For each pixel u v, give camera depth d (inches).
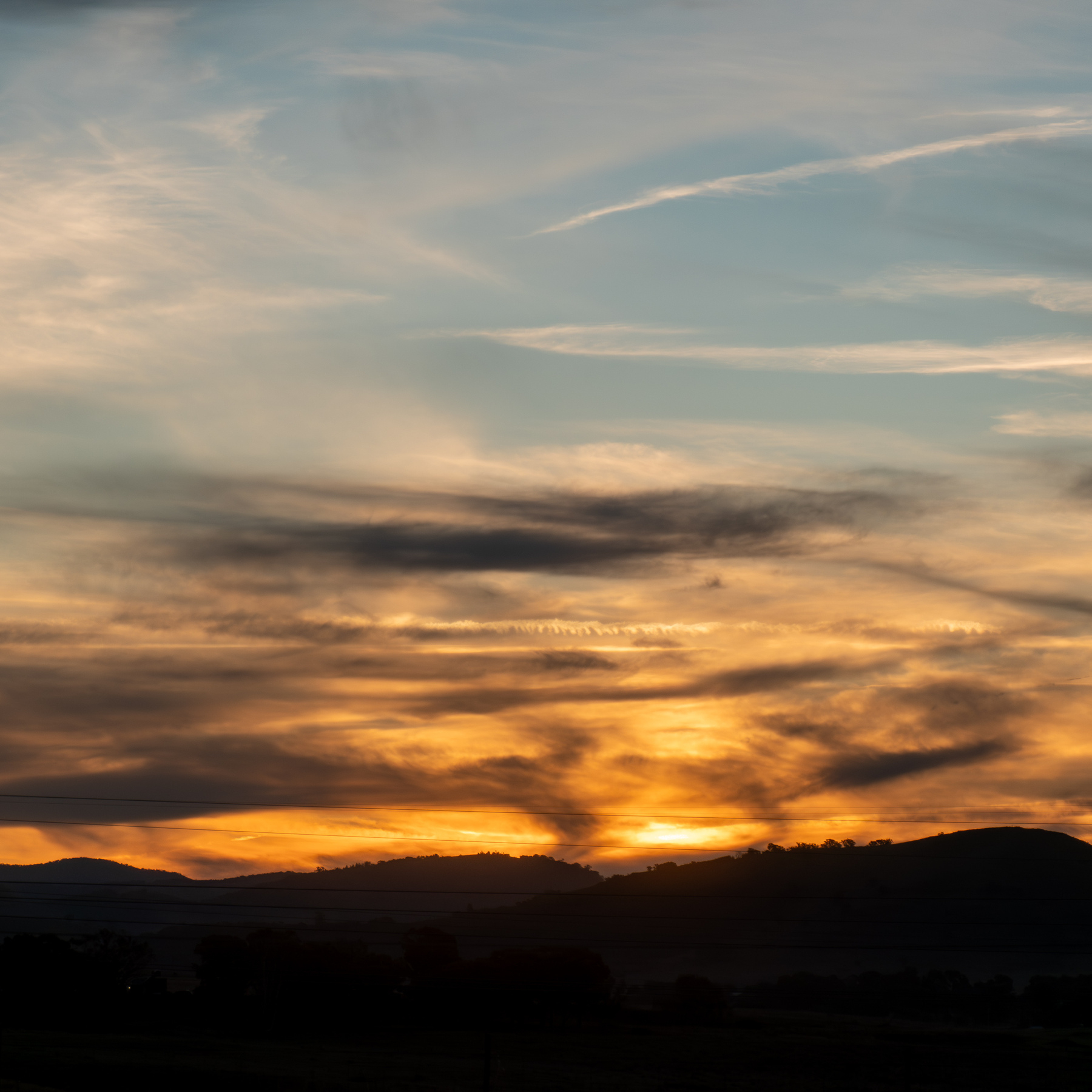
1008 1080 3425.2
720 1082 3440.0
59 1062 3294.8
